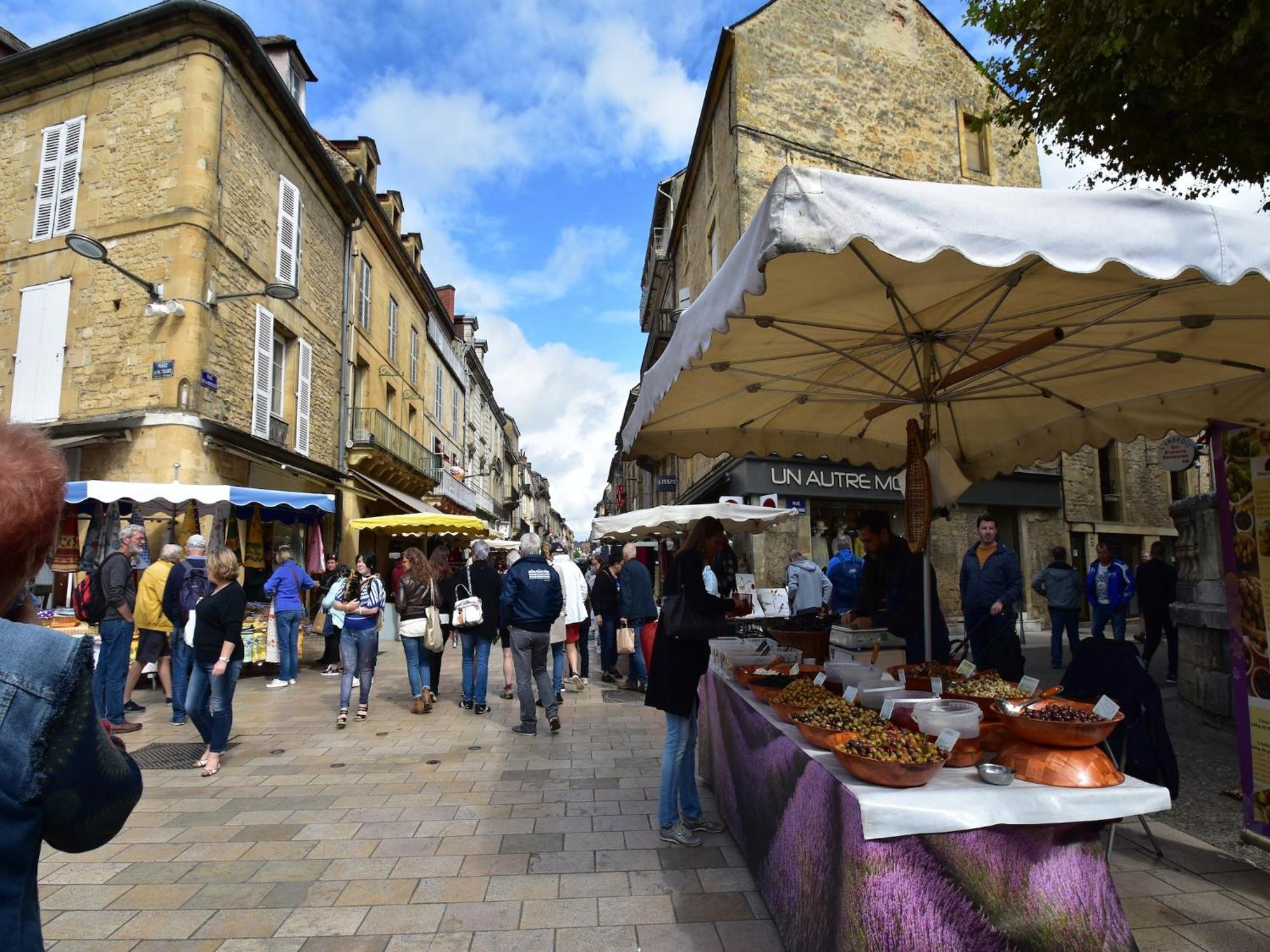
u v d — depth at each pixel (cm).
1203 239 191
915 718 252
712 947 275
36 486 115
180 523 1047
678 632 369
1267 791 346
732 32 1334
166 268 1116
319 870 349
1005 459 496
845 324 322
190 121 1143
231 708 530
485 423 4266
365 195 1839
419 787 482
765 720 312
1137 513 1617
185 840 388
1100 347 345
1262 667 346
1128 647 359
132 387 1107
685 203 1825
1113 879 320
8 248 1224
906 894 201
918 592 423
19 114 1257
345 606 688
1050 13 540
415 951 275
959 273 259
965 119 1519
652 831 397
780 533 1317
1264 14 403
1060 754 222
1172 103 495
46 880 339
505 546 2139
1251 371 348
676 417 445
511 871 345
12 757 104
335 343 1688
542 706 712
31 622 127
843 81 1408
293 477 1409
